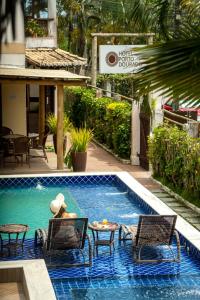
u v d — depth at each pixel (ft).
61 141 55.21
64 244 30.25
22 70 56.03
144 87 12.51
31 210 42.45
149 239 30.58
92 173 52.85
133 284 27.96
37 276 20.95
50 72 56.13
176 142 46.83
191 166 43.34
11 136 57.16
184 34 13.16
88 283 27.99
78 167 54.90
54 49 76.64
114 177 53.11
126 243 33.99
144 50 12.23
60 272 29.25
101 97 80.59
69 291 26.91
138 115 60.29
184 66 11.78
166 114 69.36
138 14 23.91
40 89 68.85
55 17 75.51
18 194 47.96
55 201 31.78
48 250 30.40
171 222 30.27
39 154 64.85
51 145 69.67
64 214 31.50
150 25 23.30
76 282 28.09
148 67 12.21
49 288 19.79
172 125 57.67
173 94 12.30
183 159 45.42
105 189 50.70
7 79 50.62
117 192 49.39
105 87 103.55
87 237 30.32
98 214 41.88
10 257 31.14
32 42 74.74
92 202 45.70
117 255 31.94
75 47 155.02
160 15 21.56
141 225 29.99
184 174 45.03
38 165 57.98
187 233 33.65
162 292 26.91
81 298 26.02
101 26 129.49
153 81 12.28
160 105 55.11
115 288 27.40
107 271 29.53
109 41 126.00
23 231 31.53
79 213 42.14
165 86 12.23
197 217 40.75
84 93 85.20
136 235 30.40
